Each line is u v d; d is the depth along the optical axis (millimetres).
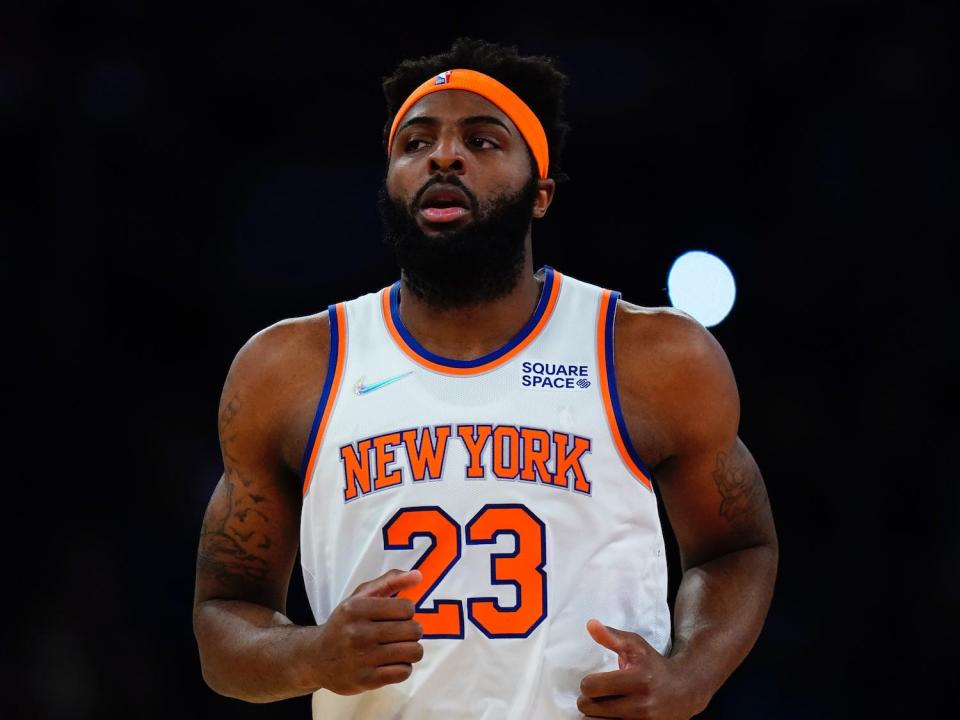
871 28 25797
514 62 10984
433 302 10406
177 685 22594
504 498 9945
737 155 25906
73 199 25328
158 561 23719
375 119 26344
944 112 25438
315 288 25766
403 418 10180
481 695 9781
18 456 24031
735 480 10867
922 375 24609
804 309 25188
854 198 25391
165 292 25375
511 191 10398
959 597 23203
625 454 10211
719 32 26250
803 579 24031
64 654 22281
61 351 24719
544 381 10281
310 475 10320
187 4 26000
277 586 10984
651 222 25891
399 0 26562
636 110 26172
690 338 10578
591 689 9266
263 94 26172
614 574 10047
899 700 23078
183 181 25781
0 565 23234
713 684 9938
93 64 25688
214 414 25109
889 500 24156
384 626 9039
